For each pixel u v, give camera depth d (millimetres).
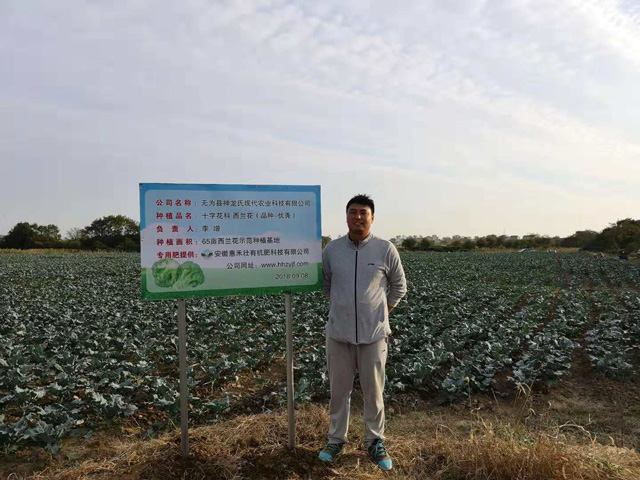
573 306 17078
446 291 21016
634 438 6305
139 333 11305
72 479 4695
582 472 4520
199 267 4828
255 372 9203
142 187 4641
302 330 12461
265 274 5055
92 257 53062
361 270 4961
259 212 5031
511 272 34000
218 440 5293
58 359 9258
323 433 5629
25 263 41469
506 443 4859
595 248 70375
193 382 7914
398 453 5188
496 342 10320
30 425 6441
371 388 4980
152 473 4695
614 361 8945
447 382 7730
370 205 4992
